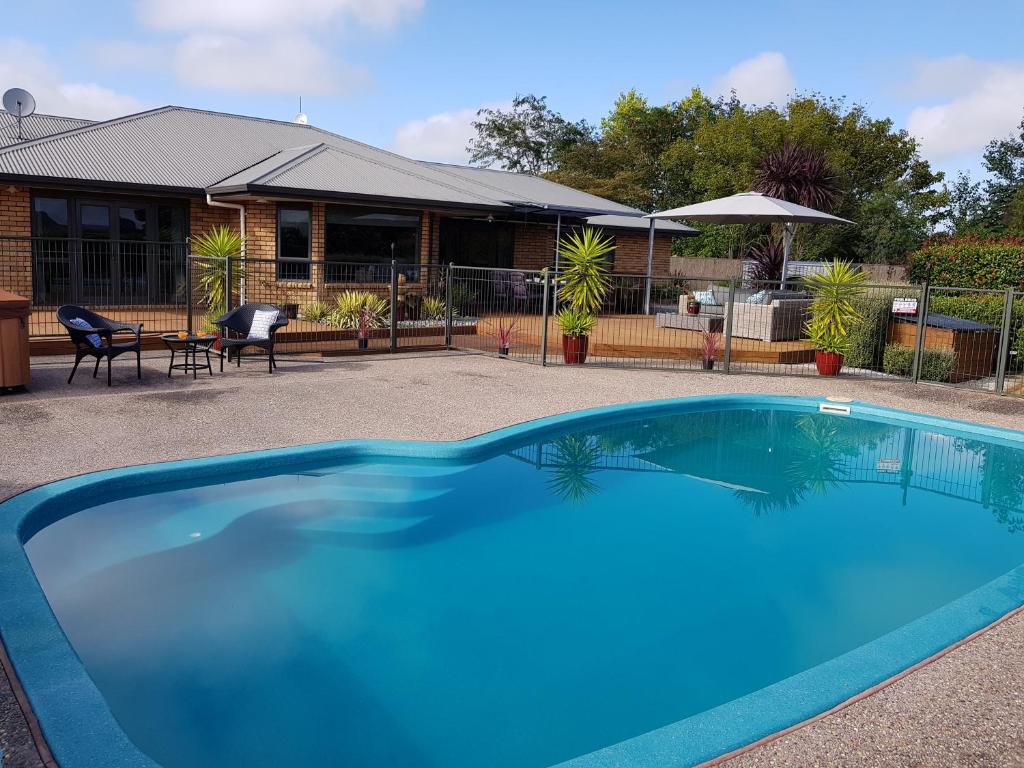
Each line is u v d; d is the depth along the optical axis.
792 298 16.47
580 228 22.08
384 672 4.11
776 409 11.06
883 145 40.41
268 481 7.03
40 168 14.39
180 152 17.31
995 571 5.74
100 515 6.02
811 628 4.77
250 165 17.31
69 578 4.98
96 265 15.80
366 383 10.68
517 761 3.38
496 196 19.11
